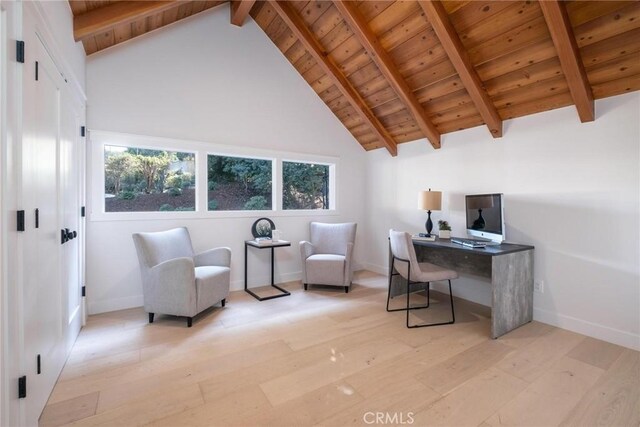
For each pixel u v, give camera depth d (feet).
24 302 4.41
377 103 13.04
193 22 11.57
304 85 14.46
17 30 4.20
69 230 7.23
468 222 11.01
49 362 5.67
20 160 4.23
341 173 15.84
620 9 6.57
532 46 8.05
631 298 7.77
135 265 10.50
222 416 5.28
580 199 8.62
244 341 8.05
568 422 5.19
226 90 12.31
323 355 7.36
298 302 11.22
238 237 12.71
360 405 5.58
